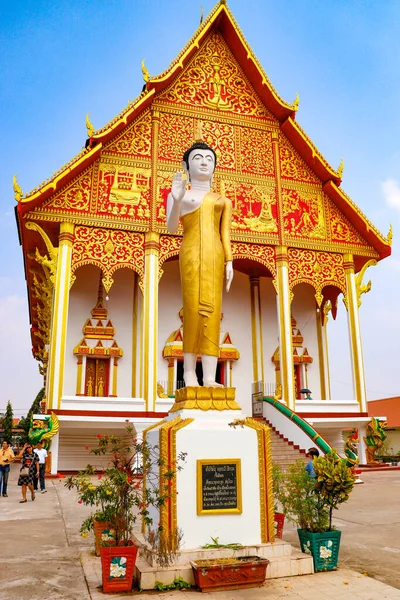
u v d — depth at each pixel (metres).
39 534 8.44
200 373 21.38
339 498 6.75
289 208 22.31
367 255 22.92
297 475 6.81
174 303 23.16
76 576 6.08
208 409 6.83
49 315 22.08
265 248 21.52
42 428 16.67
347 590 5.51
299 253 21.95
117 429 18.42
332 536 6.42
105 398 17.72
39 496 13.02
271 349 24.23
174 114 21.58
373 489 14.98
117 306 22.09
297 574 6.09
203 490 6.24
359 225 22.86
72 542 7.87
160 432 6.27
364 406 21.00
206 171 8.07
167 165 20.67
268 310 24.80
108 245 19.17
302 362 24.30
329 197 23.09
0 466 13.32
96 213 19.22
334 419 20.45
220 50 23.17
